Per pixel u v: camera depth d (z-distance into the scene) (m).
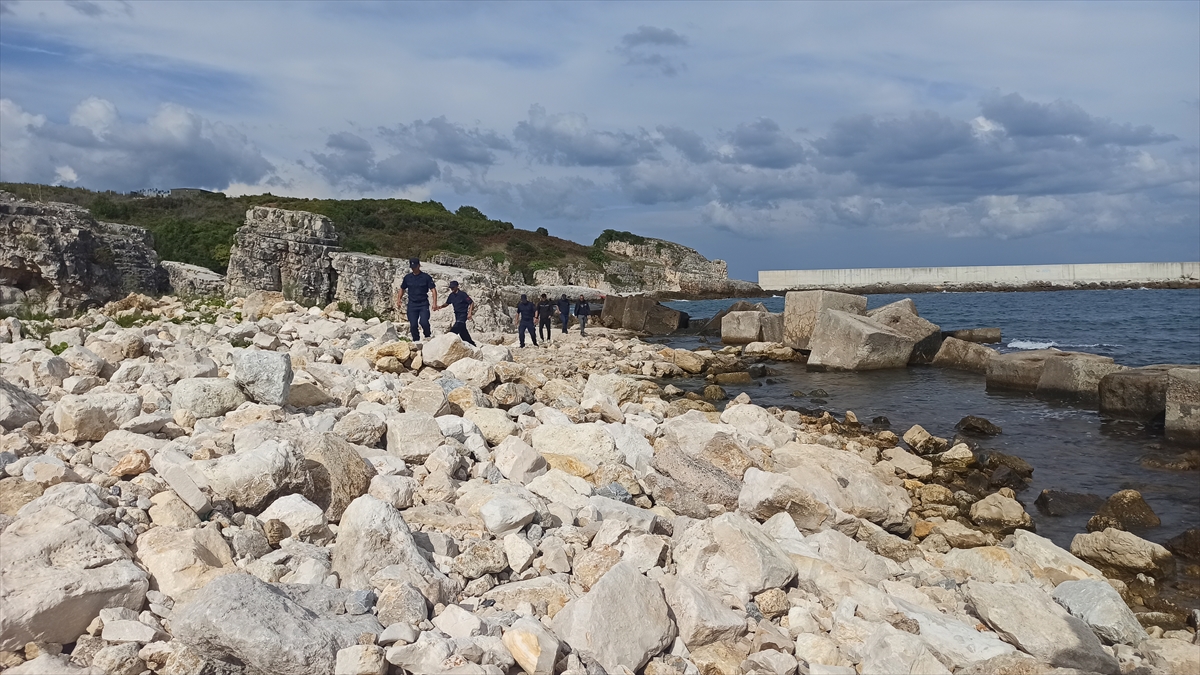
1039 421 16.09
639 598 4.57
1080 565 7.76
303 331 16.84
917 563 7.39
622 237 114.56
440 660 3.85
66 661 3.63
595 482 7.78
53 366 9.16
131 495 5.38
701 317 59.41
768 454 9.88
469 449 8.02
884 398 18.88
